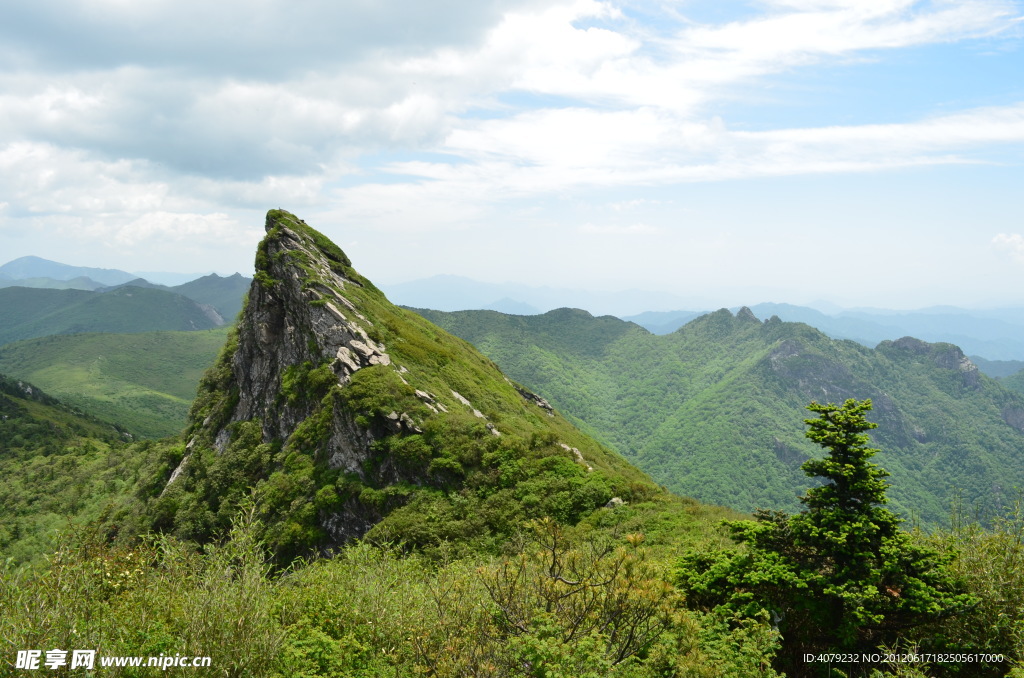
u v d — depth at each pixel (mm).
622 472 65688
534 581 12203
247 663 9641
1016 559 14852
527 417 72812
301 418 62000
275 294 74375
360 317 72312
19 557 53000
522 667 10141
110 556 11047
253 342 74188
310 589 13789
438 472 49781
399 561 17266
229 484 61156
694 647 11859
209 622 9719
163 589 10586
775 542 16203
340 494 51219
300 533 49594
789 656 14492
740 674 11500
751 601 14648
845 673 13633
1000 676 13594
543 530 14008
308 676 10516
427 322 106562
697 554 17344
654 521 35375
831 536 14320
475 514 44000
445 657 10742
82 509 86750
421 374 67000
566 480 44781
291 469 55938
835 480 15719
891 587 14500
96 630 9062
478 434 53344
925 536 18438
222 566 11047
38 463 137125
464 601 12688
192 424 78312
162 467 75188
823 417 16078
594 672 9711
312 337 67500
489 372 91188
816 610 14484
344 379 60750
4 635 8391
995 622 13742
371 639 12102
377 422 54469
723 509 37875
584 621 11312
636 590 11516
